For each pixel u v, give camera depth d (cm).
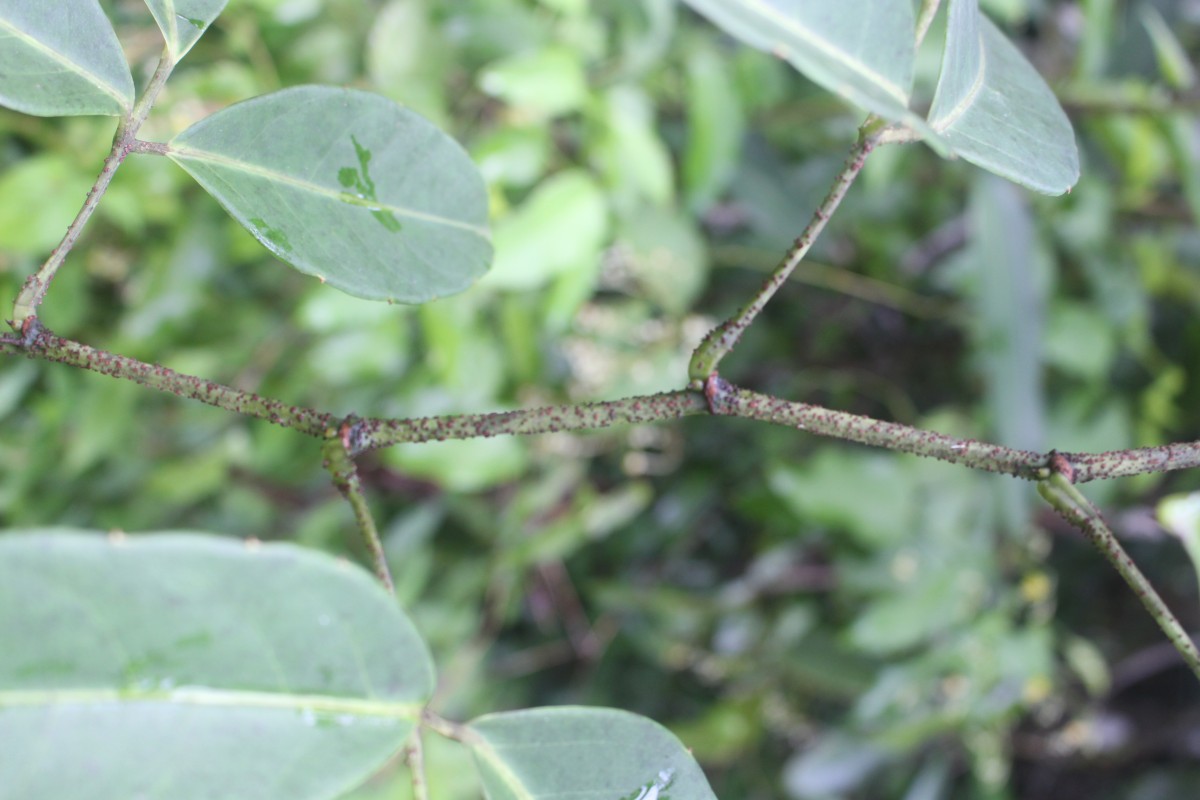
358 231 32
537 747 30
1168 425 84
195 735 27
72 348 30
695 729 80
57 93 29
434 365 67
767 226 78
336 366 64
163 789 27
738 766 86
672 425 88
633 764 30
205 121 31
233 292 71
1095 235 75
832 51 28
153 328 63
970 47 31
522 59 56
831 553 87
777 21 28
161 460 72
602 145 60
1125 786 96
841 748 80
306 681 28
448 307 61
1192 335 84
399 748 29
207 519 74
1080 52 70
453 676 75
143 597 27
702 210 70
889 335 95
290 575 28
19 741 26
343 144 32
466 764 68
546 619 87
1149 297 86
